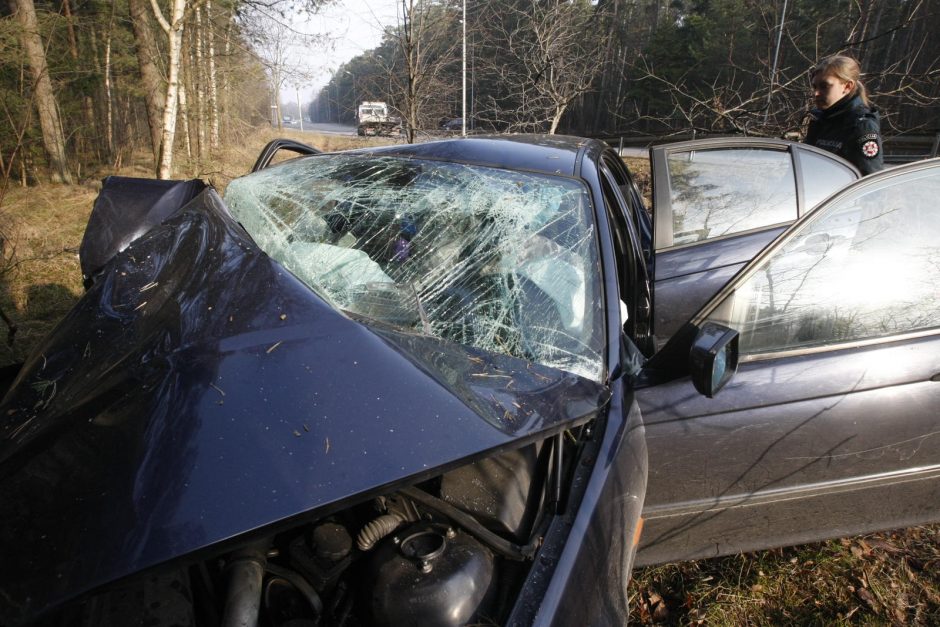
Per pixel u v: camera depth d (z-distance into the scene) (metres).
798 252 1.88
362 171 2.26
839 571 2.25
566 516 1.22
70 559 0.82
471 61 8.59
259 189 2.29
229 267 1.39
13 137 9.10
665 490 1.86
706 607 2.07
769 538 2.03
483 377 1.30
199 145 14.03
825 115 3.73
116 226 2.15
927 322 2.00
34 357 1.37
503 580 1.12
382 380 1.10
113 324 1.35
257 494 0.90
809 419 1.88
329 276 1.72
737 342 1.54
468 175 2.09
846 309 1.94
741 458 1.87
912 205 2.01
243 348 1.13
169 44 6.67
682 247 2.94
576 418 1.25
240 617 0.92
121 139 18.09
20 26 8.61
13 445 1.05
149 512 0.87
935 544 2.43
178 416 0.99
